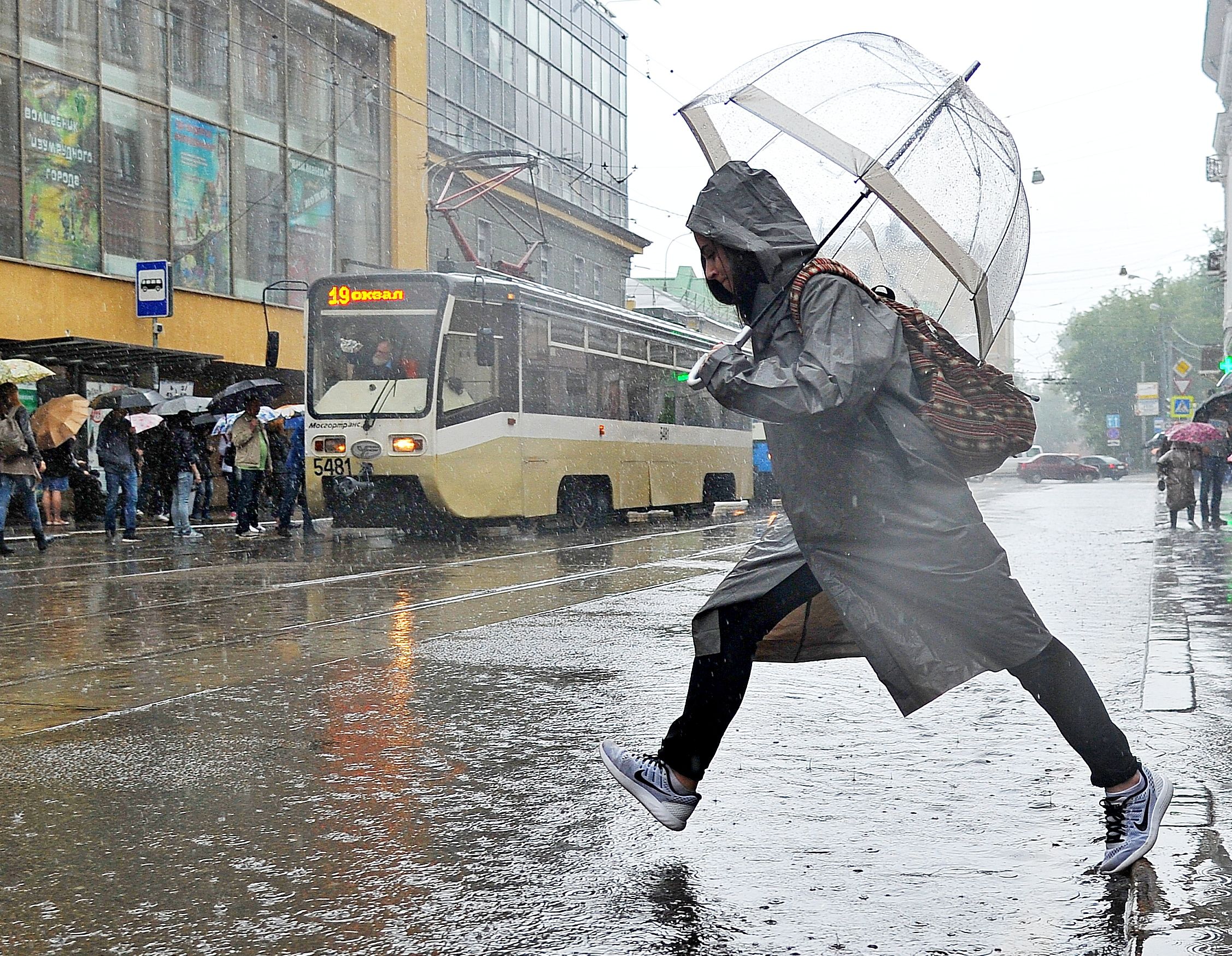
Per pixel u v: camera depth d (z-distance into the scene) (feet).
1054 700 11.50
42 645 26.17
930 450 10.93
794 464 11.14
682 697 20.30
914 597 10.95
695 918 10.66
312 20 94.43
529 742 17.20
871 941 10.12
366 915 10.81
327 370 57.98
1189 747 16.40
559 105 135.03
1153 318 318.86
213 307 85.10
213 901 11.18
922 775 15.35
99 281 76.33
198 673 22.80
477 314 59.06
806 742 17.12
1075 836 12.81
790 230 11.23
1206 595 33.40
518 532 66.54
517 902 11.09
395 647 25.52
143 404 65.26
